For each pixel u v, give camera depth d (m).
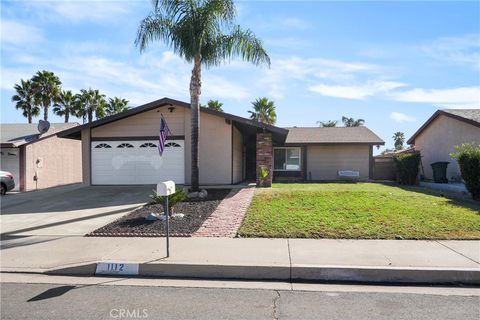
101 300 5.29
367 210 10.65
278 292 5.58
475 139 20.39
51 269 6.76
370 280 6.11
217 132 18.45
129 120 19.08
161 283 6.10
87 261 6.93
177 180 18.69
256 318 4.62
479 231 8.51
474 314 4.71
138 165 18.95
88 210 12.52
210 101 36.66
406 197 13.43
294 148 27.11
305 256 6.85
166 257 6.97
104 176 19.11
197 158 14.38
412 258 6.65
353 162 26.66
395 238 8.11
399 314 4.71
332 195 13.64
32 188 22.86
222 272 6.42
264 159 17.97
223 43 14.39
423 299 5.25
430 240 7.96
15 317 4.70
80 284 6.07
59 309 4.96
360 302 5.14
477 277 5.97
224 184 18.38
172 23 14.09
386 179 26.27
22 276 6.55
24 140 22.12
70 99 43.94
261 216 10.14
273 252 7.16
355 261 6.51
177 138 18.73
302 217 9.91
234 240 8.16
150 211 11.62
